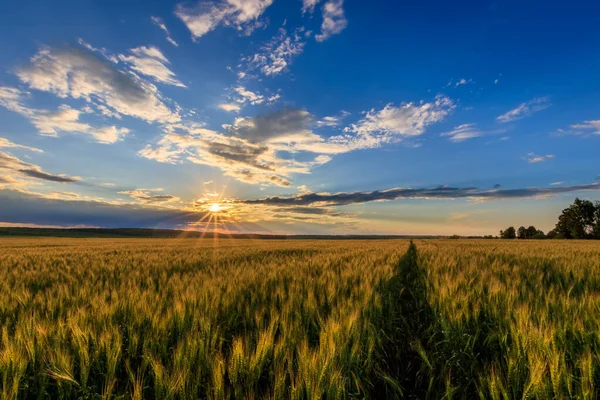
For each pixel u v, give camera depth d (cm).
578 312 369
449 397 239
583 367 240
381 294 523
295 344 300
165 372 236
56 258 1296
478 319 396
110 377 252
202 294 460
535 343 282
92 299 463
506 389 241
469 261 980
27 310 425
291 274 719
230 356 277
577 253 1370
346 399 239
